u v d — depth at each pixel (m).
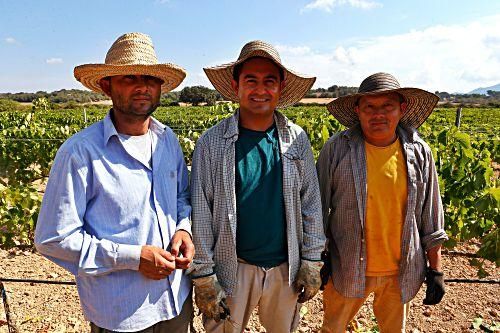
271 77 2.30
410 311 4.08
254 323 3.81
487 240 4.30
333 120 7.52
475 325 3.80
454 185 5.12
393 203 2.61
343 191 2.65
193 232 2.34
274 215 2.36
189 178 2.53
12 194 5.08
